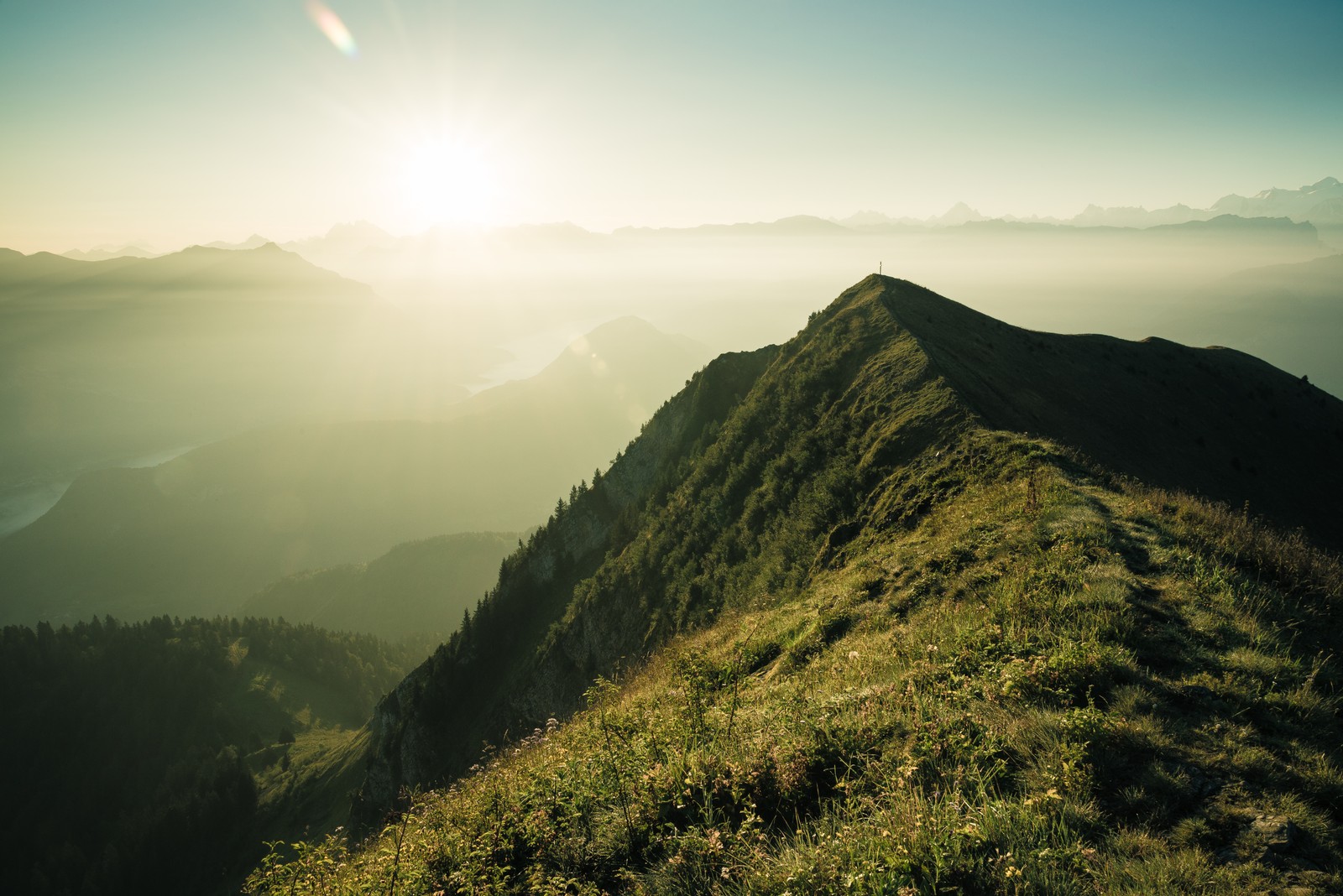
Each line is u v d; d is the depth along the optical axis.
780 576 28.30
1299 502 50.94
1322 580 10.76
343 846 8.18
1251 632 8.99
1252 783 6.06
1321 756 6.38
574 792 7.89
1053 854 5.16
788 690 10.62
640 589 49.66
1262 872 5.04
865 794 6.40
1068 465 20.12
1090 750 6.58
